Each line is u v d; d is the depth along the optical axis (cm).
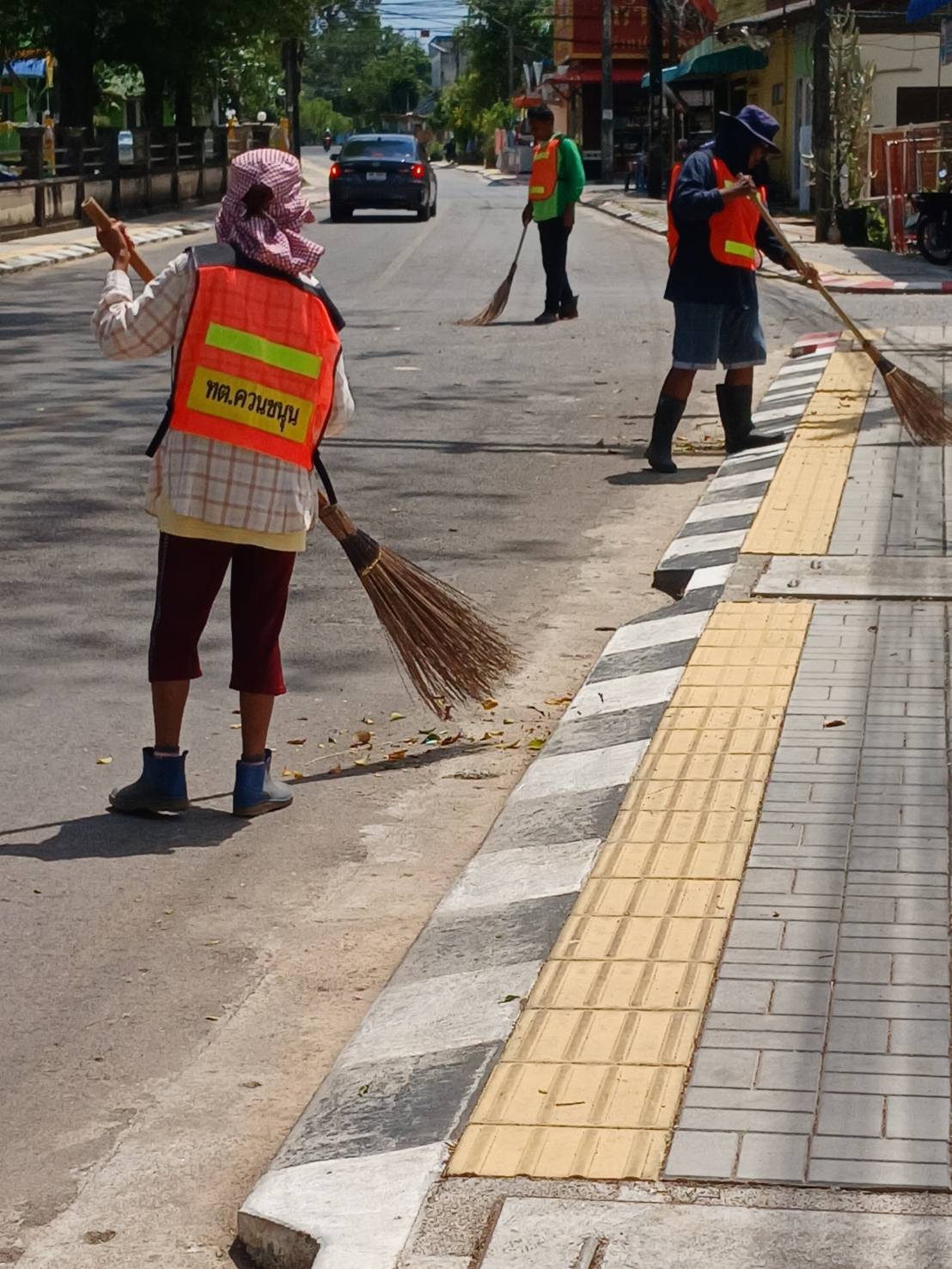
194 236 3159
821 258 2448
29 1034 386
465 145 11231
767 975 367
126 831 506
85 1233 312
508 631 698
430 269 2378
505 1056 341
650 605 736
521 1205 288
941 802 461
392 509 929
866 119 2734
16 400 1298
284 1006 400
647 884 419
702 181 966
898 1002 353
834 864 423
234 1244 307
